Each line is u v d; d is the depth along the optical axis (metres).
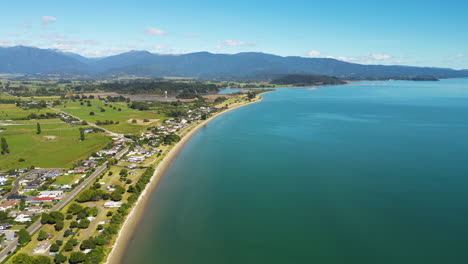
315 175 157.25
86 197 126.62
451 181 146.38
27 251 92.62
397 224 108.62
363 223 109.69
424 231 104.00
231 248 96.44
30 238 97.44
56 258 86.94
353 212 117.62
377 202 125.50
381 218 112.81
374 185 142.88
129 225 110.06
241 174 161.00
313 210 119.94
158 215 117.69
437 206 121.38
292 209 120.94
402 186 141.38
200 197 133.62
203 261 90.19
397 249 94.56
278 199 130.00
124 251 94.56
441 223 108.94
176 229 107.62
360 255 92.12
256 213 118.38
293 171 163.75
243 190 140.25
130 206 123.75
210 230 106.75
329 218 113.69
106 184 146.25
